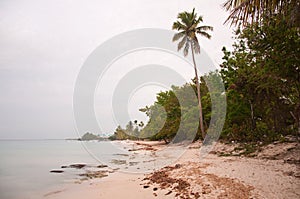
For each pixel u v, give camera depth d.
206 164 14.05
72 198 10.05
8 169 21.02
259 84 14.21
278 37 10.04
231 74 20.11
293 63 9.95
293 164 11.04
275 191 7.43
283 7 6.41
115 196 9.44
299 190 7.33
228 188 8.30
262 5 6.17
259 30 10.52
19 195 11.67
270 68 11.02
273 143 15.79
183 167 14.06
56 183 14.44
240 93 18.73
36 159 29.33
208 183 9.27
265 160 12.95
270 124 18.11
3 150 47.19
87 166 21.58
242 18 6.49
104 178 14.81
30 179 16.06
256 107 19.23
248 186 8.23
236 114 21.38
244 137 19.80
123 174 15.55
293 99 13.85
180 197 8.15
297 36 9.61
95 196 9.87
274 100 15.91
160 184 10.51
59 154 36.78
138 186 10.72
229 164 13.07
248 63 15.95
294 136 16.02
